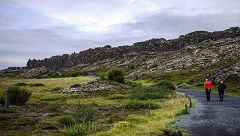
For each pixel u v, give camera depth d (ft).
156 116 97.86
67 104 149.69
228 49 488.85
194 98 163.02
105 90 217.77
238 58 421.18
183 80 341.82
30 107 135.54
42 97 182.29
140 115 102.89
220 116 98.17
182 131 74.64
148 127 76.64
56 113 114.93
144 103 131.85
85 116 94.17
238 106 124.98
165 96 171.83
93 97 185.37
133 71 549.95
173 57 570.46
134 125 77.77
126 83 268.00
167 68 476.13
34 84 292.40
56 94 200.23
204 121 88.79
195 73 393.50
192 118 94.32
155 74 436.35
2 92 217.56
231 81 247.50
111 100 166.91
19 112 116.88
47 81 350.64
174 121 88.17
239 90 214.07
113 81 254.27
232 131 74.79
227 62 413.59
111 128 77.10
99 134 70.08
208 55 485.15
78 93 206.59
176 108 118.93
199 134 71.56
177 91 224.74
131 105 130.93
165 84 237.66
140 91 188.55
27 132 76.64
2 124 88.58
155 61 585.22
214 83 256.32
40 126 85.05
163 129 75.05
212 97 170.09
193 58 493.36
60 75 562.25
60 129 81.30
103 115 107.55
